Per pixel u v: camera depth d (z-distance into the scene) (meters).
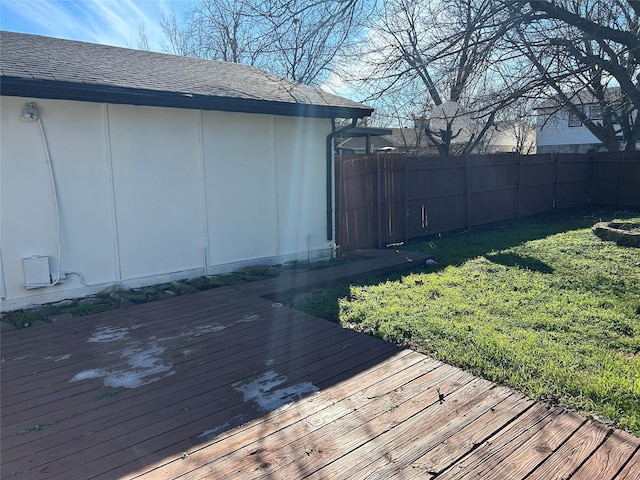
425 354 3.42
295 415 2.58
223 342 3.71
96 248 5.16
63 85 4.32
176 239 5.77
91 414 2.62
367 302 4.75
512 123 13.63
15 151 4.56
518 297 4.84
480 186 10.50
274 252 6.76
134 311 4.57
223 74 7.00
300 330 3.98
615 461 2.13
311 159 7.02
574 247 7.72
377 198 8.24
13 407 2.70
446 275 5.96
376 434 2.37
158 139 5.48
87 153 4.99
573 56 7.01
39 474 2.10
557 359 3.23
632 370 3.05
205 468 2.13
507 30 6.27
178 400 2.77
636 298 4.75
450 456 2.18
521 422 2.46
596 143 26.47
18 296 4.70
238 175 6.25
